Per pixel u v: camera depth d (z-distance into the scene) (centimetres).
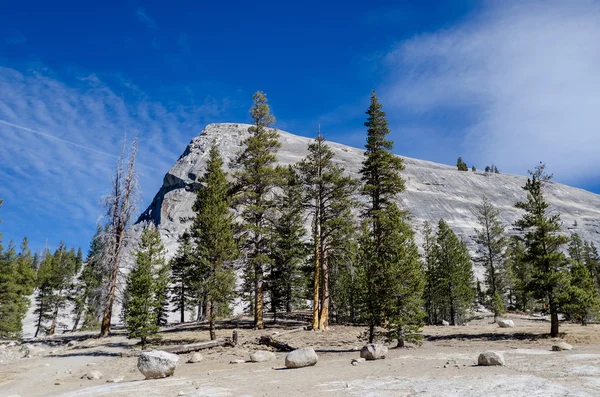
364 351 1731
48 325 6488
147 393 1086
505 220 11950
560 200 15050
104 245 3206
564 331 2631
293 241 4053
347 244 3031
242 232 3197
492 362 1273
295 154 15350
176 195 12975
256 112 3519
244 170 3481
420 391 864
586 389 790
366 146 3475
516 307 5878
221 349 2362
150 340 2684
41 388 1479
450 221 11512
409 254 2298
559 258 2486
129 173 3331
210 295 2638
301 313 4506
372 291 2278
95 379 1619
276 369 1544
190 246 3938
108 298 3216
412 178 14788
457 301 4522
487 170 19612
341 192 3052
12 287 4503
